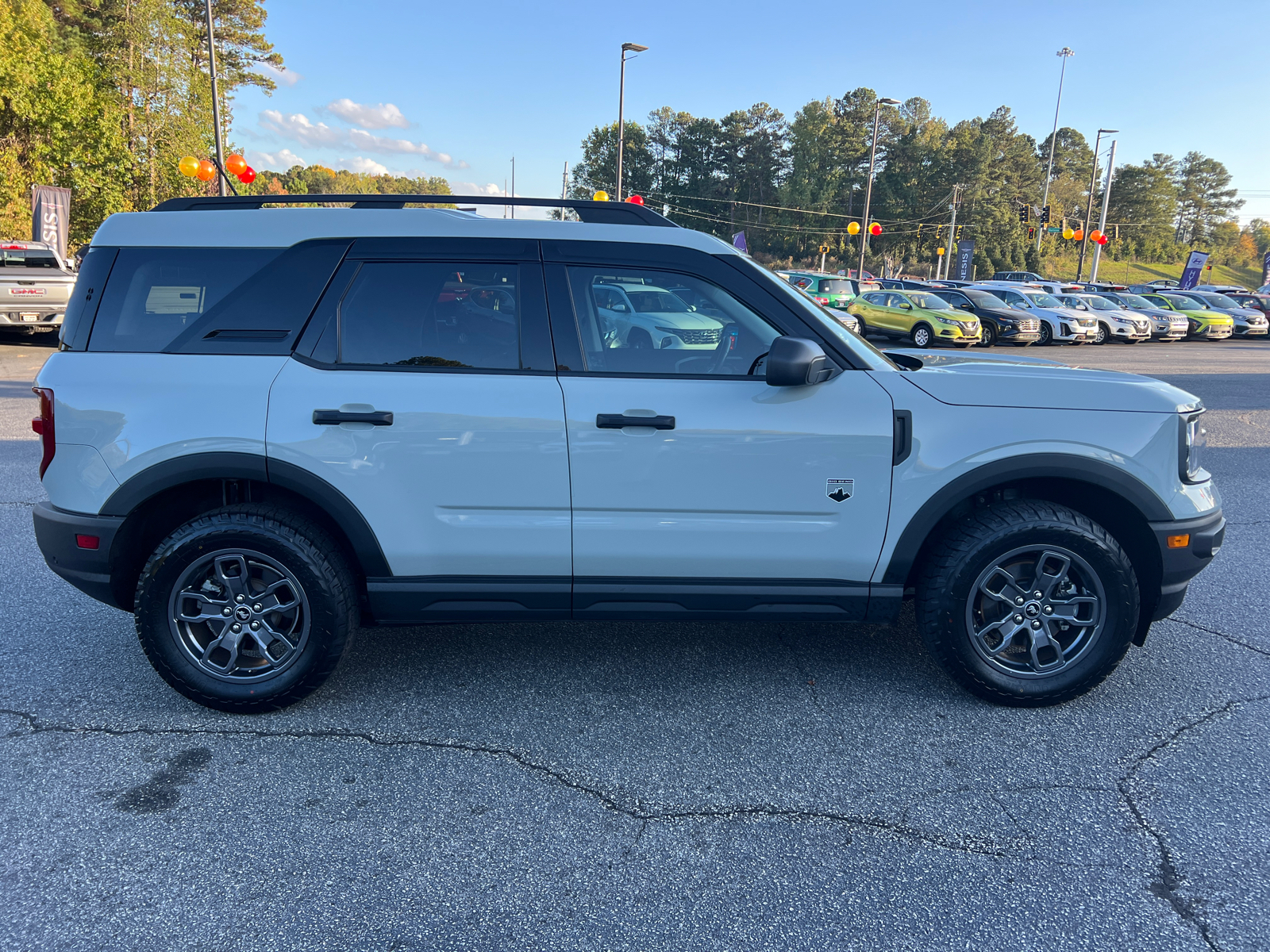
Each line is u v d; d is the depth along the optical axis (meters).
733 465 2.88
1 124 25.91
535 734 2.93
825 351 2.97
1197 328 28.06
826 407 2.89
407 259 2.93
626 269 2.96
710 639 3.77
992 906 2.10
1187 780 2.67
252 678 2.98
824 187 91.56
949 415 2.92
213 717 3.02
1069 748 2.85
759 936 1.99
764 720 3.04
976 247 93.00
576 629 3.86
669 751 2.83
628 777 2.67
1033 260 96.69
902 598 3.01
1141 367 17.69
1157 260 129.50
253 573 2.97
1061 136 120.50
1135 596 2.97
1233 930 2.02
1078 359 19.31
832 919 2.05
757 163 94.88
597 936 1.99
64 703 3.11
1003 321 22.91
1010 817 2.47
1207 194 139.75
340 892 2.13
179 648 2.96
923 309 21.59
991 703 3.14
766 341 2.98
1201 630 3.90
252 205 3.09
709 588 3.00
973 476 2.90
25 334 17.28
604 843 2.34
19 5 25.55
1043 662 3.09
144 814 2.44
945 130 100.38
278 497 3.06
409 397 2.85
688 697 3.21
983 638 3.05
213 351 2.90
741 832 2.39
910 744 2.88
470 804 2.52
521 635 3.79
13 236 25.47
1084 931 2.01
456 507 2.91
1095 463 2.90
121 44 30.80
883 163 97.44
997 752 2.83
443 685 3.30
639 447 2.87
